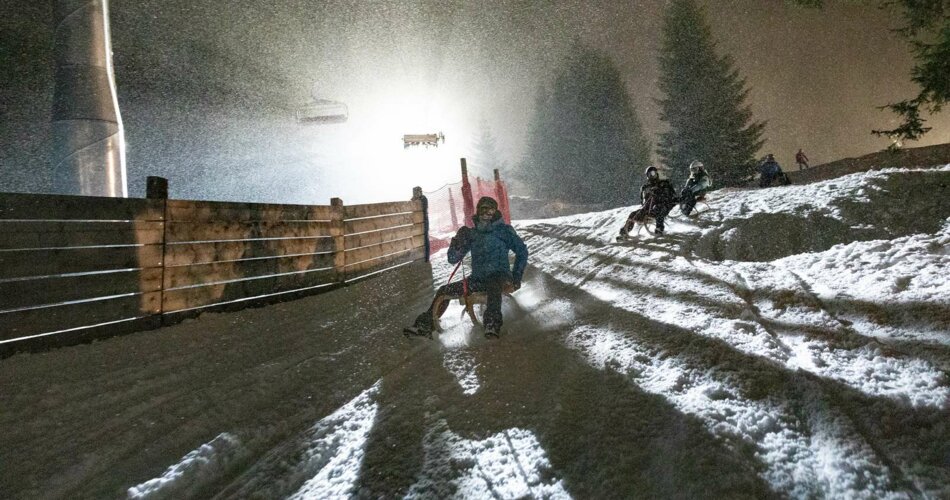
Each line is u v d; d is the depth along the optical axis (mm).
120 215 4559
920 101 13703
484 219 4113
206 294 5367
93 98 7887
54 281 4074
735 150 40906
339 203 7535
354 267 7840
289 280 6484
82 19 7797
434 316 4129
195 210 5262
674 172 42812
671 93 43281
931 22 13172
